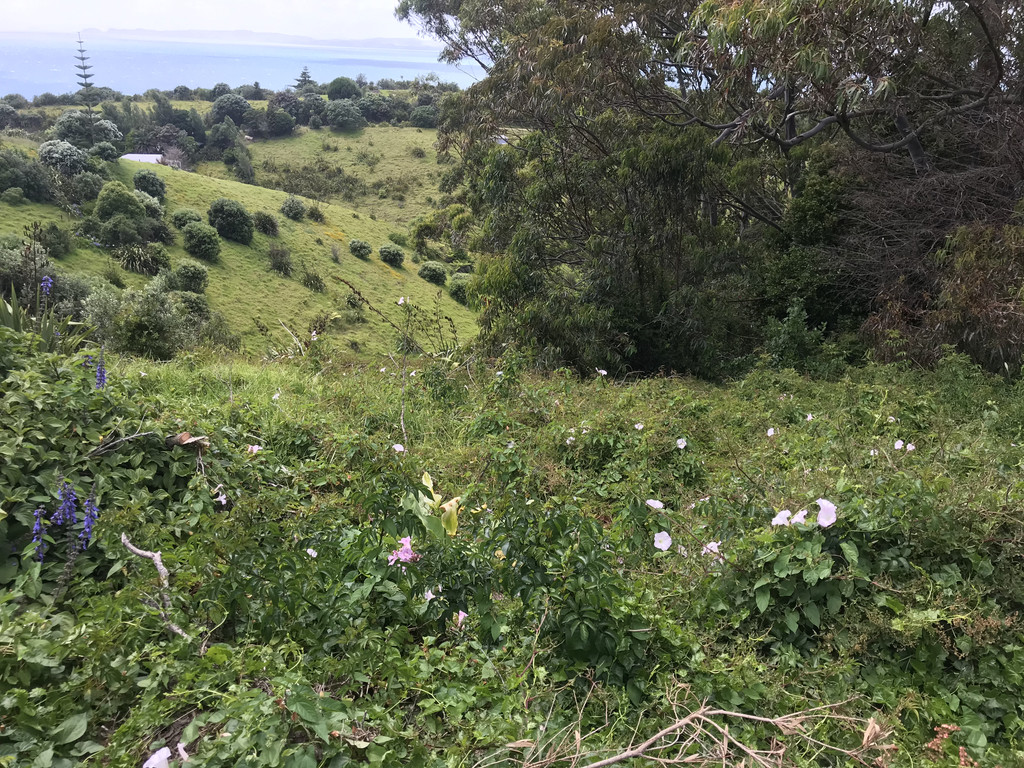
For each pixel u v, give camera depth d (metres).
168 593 2.63
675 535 3.50
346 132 90.25
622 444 5.12
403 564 2.82
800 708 2.27
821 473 3.71
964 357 7.71
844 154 12.65
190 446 3.79
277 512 3.14
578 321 9.70
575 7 12.73
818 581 2.66
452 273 52.59
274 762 1.82
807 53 7.95
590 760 1.98
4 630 2.23
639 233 10.48
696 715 1.97
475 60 20.33
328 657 2.39
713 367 10.76
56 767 1.91
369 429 5.39
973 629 2.39
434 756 1.95
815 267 12.15
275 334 35.81
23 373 3.52
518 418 5.98
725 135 10.77
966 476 3.72
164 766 1.72
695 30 9.76
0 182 39.81
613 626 2.46
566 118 12.12
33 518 2.91
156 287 32.03
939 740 2.07
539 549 2.67
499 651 2.52
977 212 10.15
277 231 48.53
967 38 10.38
